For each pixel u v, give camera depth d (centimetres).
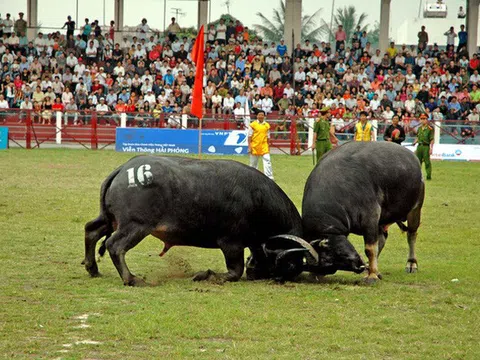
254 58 4066
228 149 3256
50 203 1802
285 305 973
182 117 3341
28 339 827
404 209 1145
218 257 1294
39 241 1371
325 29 5341
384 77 4025
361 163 1110
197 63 1806
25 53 4225
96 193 1986
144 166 1073
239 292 1041
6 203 1783
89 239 1109
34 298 988
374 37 5566
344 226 1085
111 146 3375
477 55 4269
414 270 1202
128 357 778
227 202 1080
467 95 3881
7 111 3347
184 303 971
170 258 1273
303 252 1091
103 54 4178
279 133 3372
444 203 1995
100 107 3622
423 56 4281
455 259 1321
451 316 941
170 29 4328
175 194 1070
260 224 1093
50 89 3741
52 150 3206
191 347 809
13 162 2689
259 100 3753
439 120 3369
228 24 4431
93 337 836
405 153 1149
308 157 3198
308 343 827
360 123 2373
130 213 1064
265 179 1105
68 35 4234
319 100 3766
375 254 1110
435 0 4903
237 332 861
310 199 1105
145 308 945
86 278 1110
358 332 868
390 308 974
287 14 4428
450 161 3291
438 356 797
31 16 4522
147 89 3806
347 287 1080
